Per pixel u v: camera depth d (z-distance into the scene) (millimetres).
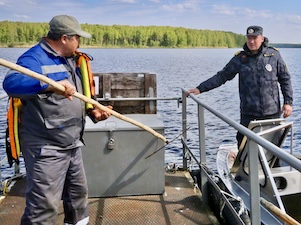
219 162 4297
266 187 3314
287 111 3982
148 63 63562
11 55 64438
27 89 1976
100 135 3363
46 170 2240
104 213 3203
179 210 3279
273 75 3963
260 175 3523
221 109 18047
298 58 93562
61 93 2049
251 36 3895
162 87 27141
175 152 9789
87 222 2660
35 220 2271
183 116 4062
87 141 3361
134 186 3488
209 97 22766
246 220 2879
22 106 2242
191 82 31641
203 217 3172
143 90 4332
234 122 2441
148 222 3070
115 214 3189
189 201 3457
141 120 3590
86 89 2447
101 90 4289
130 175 3463
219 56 113125
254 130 3480
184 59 87188
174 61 75562
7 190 3682
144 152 3434
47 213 2287
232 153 4539
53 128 2213
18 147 2293
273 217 2934
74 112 2283
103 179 3443
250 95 4035
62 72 2207
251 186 2234
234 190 3570
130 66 53219
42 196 2250
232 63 4121
